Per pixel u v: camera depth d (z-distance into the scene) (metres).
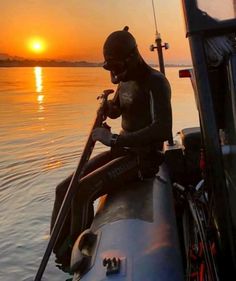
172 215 2.55
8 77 73.06
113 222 2.36
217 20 1.68
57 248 2.96
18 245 4.40
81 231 2.81
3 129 11.59
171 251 2.07
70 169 7.16
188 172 3.79
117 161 2.88
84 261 2.03
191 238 2.76
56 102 20.66
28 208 5.41
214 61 1.73
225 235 1.87
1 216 5.20
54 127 11.84
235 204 1.90
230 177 1.95
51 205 5.49
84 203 2.79
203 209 2.95
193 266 2.40
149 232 2.21
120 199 2.67
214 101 1.88
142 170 2.86
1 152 8.52
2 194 5.99
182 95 23.81
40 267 2.48
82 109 17.25
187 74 2.71
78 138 9.98
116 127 11.41
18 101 21.48
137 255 2.01
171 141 3.93
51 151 8.55
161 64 3.98
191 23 1.70
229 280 1.92
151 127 2.70
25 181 6.53
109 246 2.12
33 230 4.75
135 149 2.90
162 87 2.74
